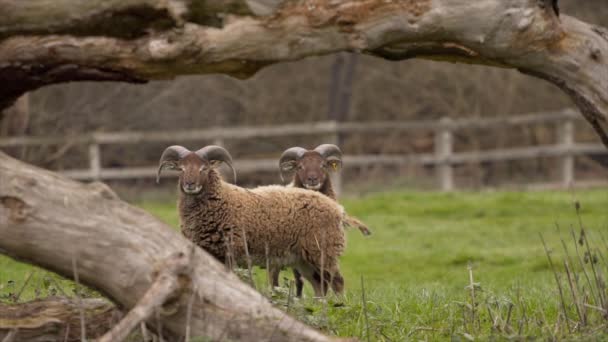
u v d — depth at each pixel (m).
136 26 12.15
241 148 66.31
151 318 11.80
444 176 54.94
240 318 11.88
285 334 11.98
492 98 64.62
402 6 12.34
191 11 12.07
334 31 12.35
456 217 43.16
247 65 12.59
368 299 18.97
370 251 34.41
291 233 20.88
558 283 15.21
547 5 12.68
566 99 64.31
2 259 28.78
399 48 12.99
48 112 49.72
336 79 65.50
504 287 23.47
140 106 60.19
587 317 15.22
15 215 11.73
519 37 12.69
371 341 14.45
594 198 46.44
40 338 12.56
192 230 20.48
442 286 24.45
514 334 13.92
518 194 48.62
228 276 12.20
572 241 34.72
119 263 11.79
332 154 25.16
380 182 61.03
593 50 13.03
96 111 54.34
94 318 13.04
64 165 53.59
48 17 12.06
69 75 12.60
